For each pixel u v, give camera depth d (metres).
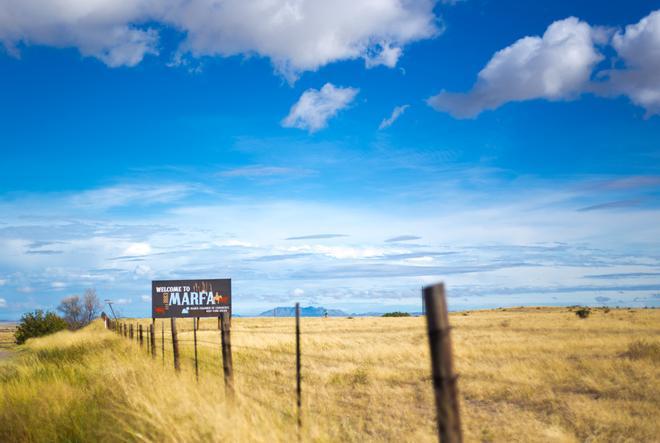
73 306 82.94
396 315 98.56
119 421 8.25
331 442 7.36
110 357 17.97
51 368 15.88
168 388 9.71
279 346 26.19
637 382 11.51
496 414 9.89
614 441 7.73
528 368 13.75
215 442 6.87
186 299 36.56
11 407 9.84
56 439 8.37
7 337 95.62
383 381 14.07
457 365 15.23
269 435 6.91
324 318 98.56
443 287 3.68
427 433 8.38
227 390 9.40
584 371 13.02
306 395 11.80
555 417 9.08
